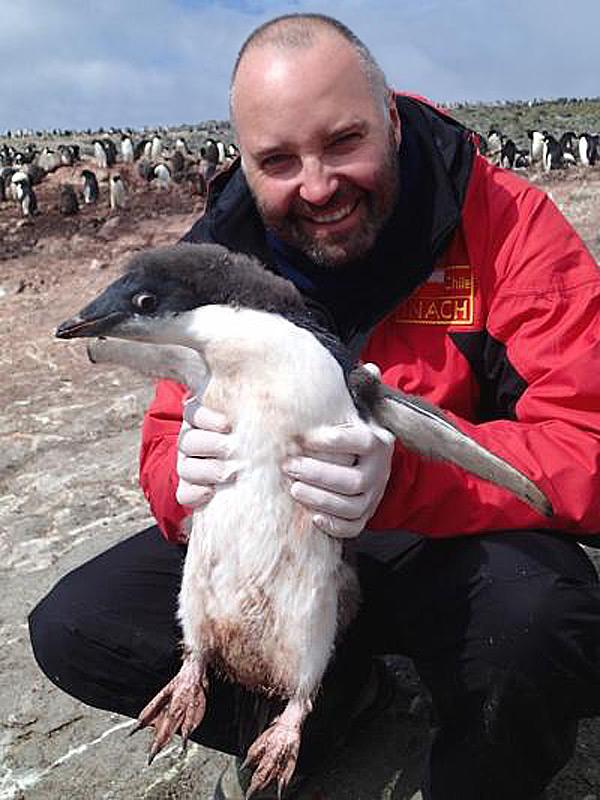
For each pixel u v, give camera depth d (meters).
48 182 4.84
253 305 0.70
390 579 0.84
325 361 0.69
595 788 0.87
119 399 2.04
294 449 0.68
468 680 0.77
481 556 0.78
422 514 0.78
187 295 0.70
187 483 0.72
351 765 0.92
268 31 0.80
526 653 0.73
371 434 0.69
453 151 0.85
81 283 3.13
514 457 0.76
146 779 0.97
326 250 0.83
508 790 0.79
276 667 0.72
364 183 0.79
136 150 6.00
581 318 0.81
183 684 0.75
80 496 1.62
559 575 0.75
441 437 0.72
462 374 0.86
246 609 0.71
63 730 1.05
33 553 1.45
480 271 0.85
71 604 0.85
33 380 2.24
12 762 1.01
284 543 0.69
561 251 0.84
